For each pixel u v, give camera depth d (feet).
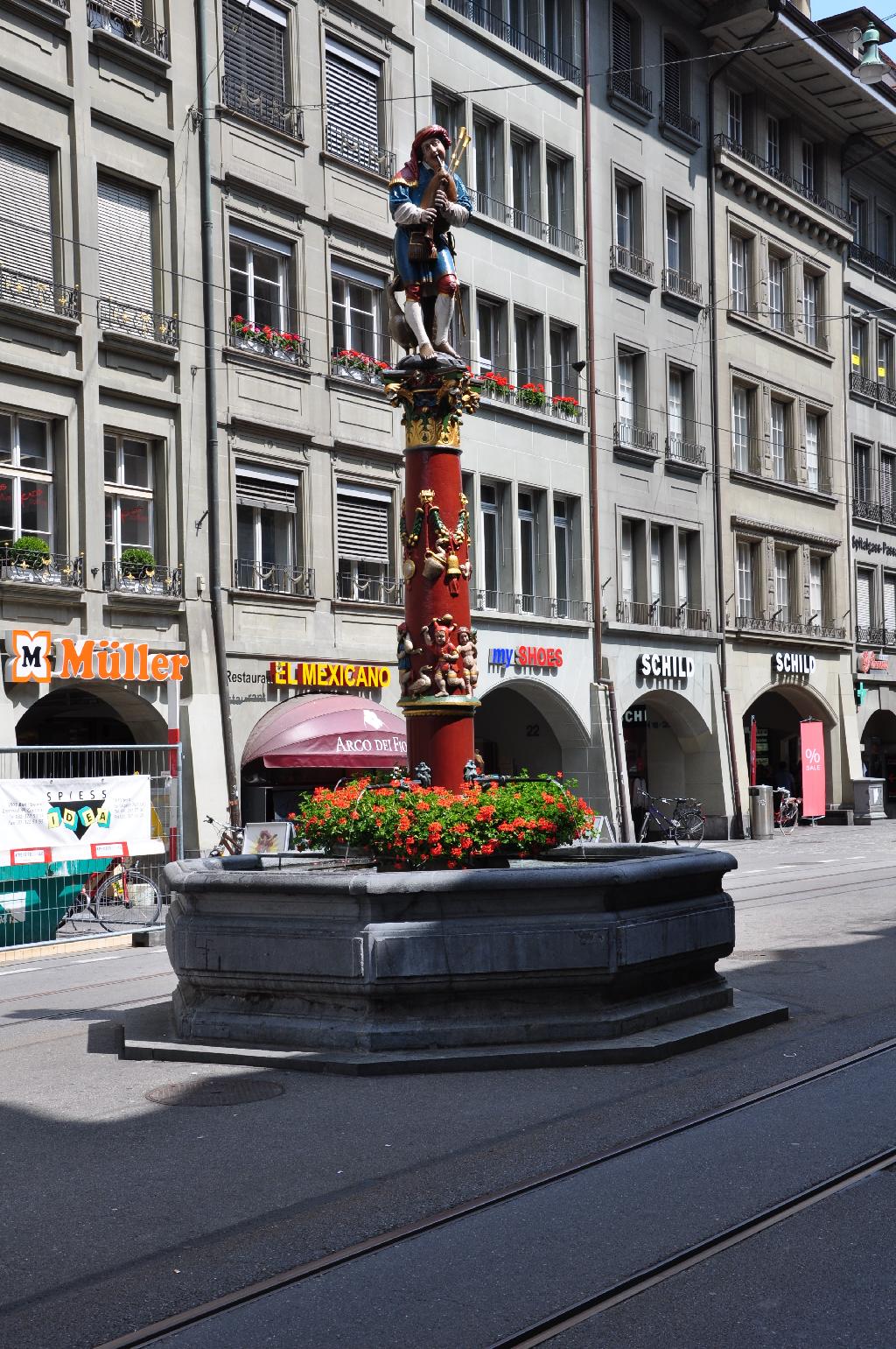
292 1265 18.24
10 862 53.47
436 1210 20.36
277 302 82.43
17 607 66.74
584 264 105.70
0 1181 22.58
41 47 69.72
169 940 34.47
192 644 75.00
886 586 148.66
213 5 78.13
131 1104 27.55
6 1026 37.70
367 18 87.81
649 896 32.32
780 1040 32.22
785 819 124.47
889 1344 15.46
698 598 117.80
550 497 101.14
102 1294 17.44
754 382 126.31
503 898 30.53
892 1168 22.03
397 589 88.43
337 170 85.76
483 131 98.43
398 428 89.04
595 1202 20.53
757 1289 17.12
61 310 69.87
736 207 124.57
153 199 75.31
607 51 109.50
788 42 120.06
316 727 77.25
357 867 38.65
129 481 73.97
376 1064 29.17
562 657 100.94
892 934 50.39
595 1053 29.71
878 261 148.66
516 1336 15.78
